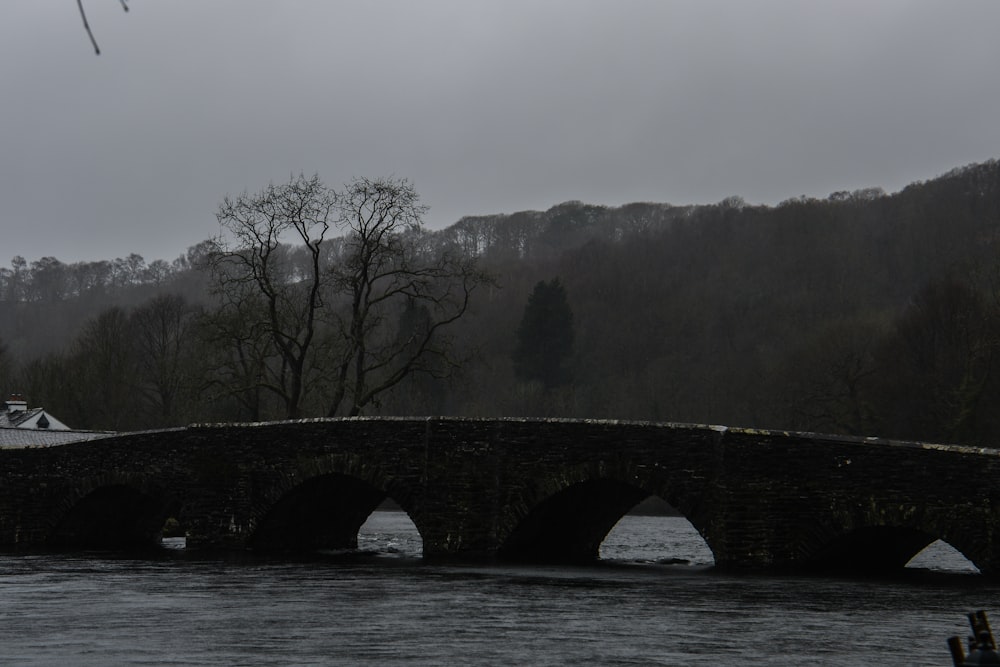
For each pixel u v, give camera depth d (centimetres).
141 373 8750
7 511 4072
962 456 2725
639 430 3131
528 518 3284
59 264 17025
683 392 10106
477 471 3319
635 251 13550
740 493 2983
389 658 1647
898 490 2802
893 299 11044
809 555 2911
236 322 5088
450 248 15425
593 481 3244
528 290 12675
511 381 10344
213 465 3694
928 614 2139
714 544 3006
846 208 13050
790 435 2956
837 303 11144
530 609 2188
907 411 7356
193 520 3700
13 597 2380
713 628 1950
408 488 3381
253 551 3628
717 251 12988
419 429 3388
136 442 3859
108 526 4175
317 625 1969
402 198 5016
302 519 3772
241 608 2194
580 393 10281
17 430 5719
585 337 11644
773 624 2000
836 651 1728
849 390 7588
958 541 2714
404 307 9212
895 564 3266
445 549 3322
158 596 2389
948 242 11456
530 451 3269
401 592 2467
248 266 5216
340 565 3155
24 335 15100
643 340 11375
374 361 8575
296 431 3575
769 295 11712
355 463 3459
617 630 1922
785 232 12800
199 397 5681
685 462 3058
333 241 14712
